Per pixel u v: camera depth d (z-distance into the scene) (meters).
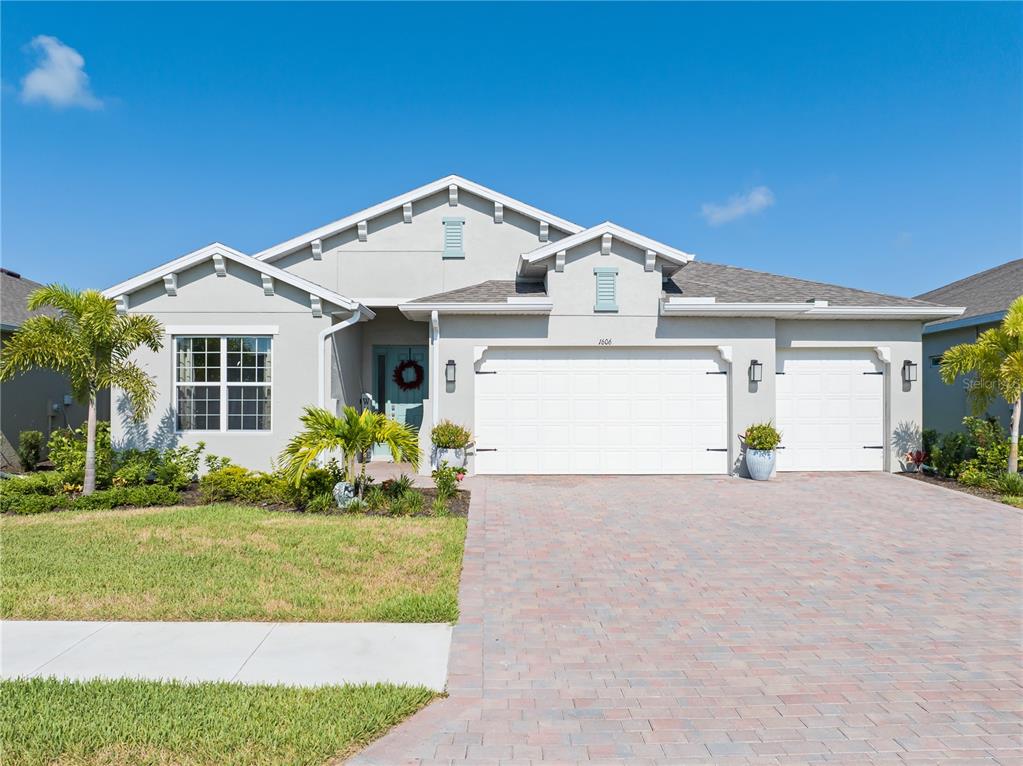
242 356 13.74
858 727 4.17
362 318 14.97
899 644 5.50
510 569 7.56
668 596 6.66
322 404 13.68
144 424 13.55
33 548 8.02
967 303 17.77
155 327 12.05
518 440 14.48
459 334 14.32
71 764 3.64
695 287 15.55
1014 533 9.34
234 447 13.64
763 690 4.67
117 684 4.58
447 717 4.26
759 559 8.01
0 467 14.84
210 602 6.28
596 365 14.57
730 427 14.54
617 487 12.98
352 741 3.93
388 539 8.57
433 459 14.20
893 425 15.05
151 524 9.30
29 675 4.79
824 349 15.20
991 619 6.08
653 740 4.00
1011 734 4.10
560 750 3.88
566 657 5.20
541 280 15.92
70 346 10.79
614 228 14.12
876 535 9.20
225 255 13.45
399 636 5.59
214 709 4.21
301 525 9.32
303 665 5.00
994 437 13.55
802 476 14.42
